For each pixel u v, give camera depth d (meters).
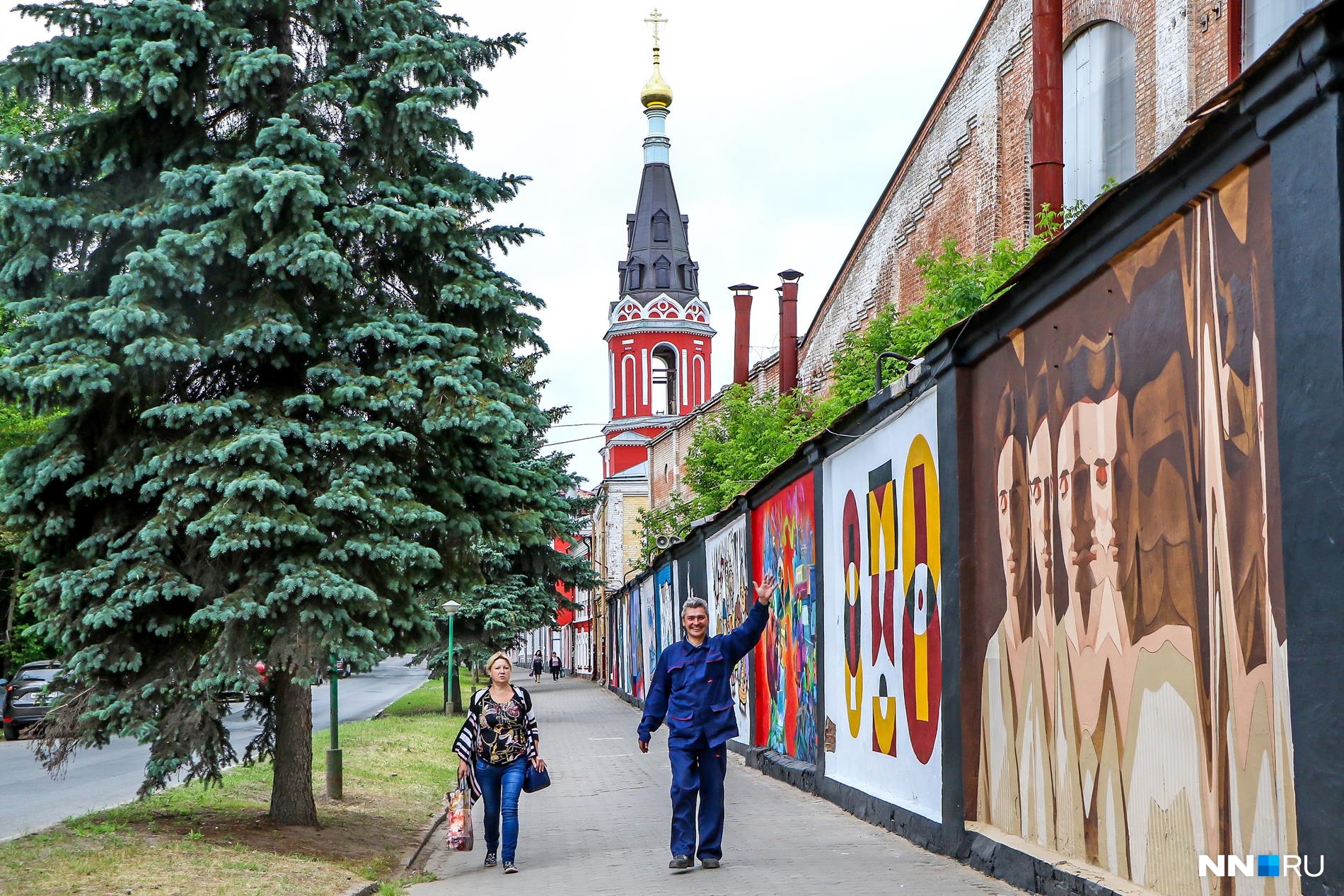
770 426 29.14
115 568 10.91
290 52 12.09
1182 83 17.91
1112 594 7.29
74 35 11.36
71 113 11.82
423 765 19.94
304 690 12.39
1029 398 8.74
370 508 11.09
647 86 82.44
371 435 11.23
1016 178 22.42
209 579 11.16
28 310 11.05
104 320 10.70
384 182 11.86
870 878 9.10
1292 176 5.07
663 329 79.38
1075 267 7.66
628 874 9.90
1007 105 22.83
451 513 12.25
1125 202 6.69
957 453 10.05
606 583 37.00
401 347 11.74
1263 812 5.53
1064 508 8.06
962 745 9.88
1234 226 5.75
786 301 35.81
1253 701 5.61
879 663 12.59
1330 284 4.81
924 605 11.05
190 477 10.78
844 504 14.17
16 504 11.23
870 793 12.66
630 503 74.75
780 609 18.19
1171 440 6.47
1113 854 7.28
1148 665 6.78
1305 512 5.00
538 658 73.25
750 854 10.54
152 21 11.23
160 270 10.77
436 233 12.11
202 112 11.52
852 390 20.00
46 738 10.99
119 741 27.41
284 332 11.16
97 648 10.84
